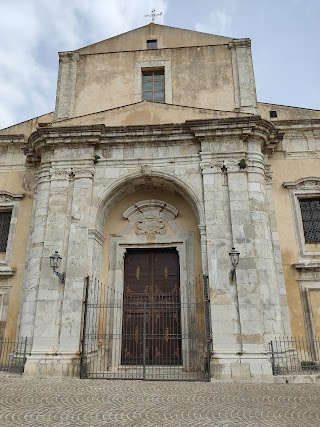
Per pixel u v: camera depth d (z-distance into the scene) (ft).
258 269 38.47
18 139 53.36
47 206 43.37
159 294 45.16
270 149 47.26
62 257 40.45
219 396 27.22
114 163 44.57
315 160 48.26
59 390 29.12
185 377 35.91
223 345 35.50
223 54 57.06
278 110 53.47
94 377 35.27
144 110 47.42
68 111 56.18
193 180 42.83
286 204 46.55
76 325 37.45
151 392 28.58
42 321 37.78
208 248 39.24
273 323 36.76
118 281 45.06
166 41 60.13
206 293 37.37
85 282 39.24
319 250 44.68
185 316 42.63
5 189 51.06
